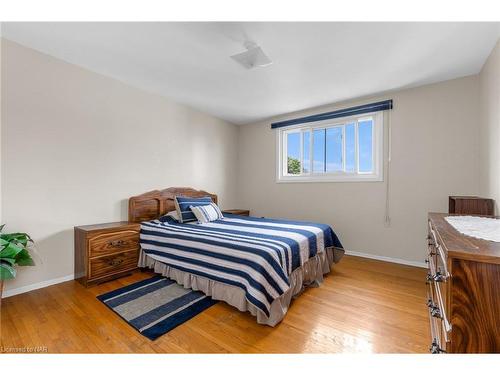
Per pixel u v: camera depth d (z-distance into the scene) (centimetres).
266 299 167
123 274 257
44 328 163
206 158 415
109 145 282
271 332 163
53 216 237
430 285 165
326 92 316
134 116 306
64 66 242
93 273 233
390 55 222
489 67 219
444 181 279
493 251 81
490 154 217
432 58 227
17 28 190
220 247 201
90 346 146
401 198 308
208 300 205
